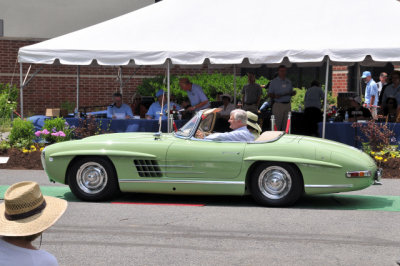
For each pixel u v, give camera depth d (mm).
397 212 8180
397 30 12703
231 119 8570
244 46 12555
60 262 5781
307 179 8133
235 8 13867
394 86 14586
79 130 13508
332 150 8156
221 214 7945
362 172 8078
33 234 2711
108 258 5930
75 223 7387
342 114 15555
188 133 8617
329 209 8344
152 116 14969
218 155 8250
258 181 8312
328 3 13641
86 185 8688
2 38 22328
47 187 10023
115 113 14625
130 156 8422
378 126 12430
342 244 6477
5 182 10477
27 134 13078
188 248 6293
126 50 12719
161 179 8445
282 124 14781
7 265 2697
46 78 22734
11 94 21953
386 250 6258
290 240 6629
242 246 6379
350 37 12516
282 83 14617
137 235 6820
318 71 22516
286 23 13219
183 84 14742
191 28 13391
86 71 22984
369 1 13531
